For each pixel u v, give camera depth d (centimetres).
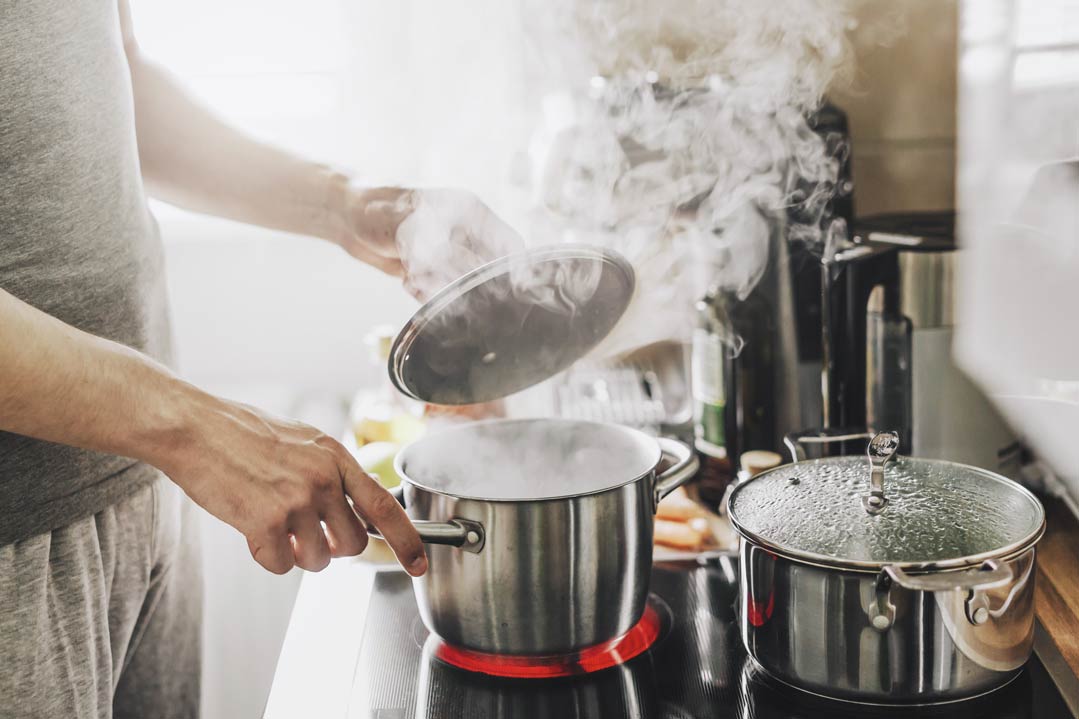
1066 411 92
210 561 146
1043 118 109
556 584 72
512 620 72
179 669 107
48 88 79
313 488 70
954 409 101
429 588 75
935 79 141
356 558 97
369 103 187
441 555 73
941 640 62
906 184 146
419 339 75
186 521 108
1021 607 64
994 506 68
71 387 68
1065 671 70
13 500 78
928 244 101
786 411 116
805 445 112
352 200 102
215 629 146
